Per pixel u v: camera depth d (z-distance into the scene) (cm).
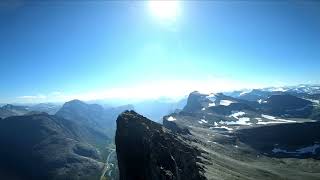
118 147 8981
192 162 9788
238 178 10600
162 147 8625
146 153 7894
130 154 8412
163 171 7450
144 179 7506
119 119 9681
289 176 16600
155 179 7050
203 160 11619
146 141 8344
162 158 8100
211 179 8881
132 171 8050
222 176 9781
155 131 9750
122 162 8538
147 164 7600
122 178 8469
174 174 7712
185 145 12494
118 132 9262
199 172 9150
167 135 11100
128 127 9194
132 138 8819
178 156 9244
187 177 8331
